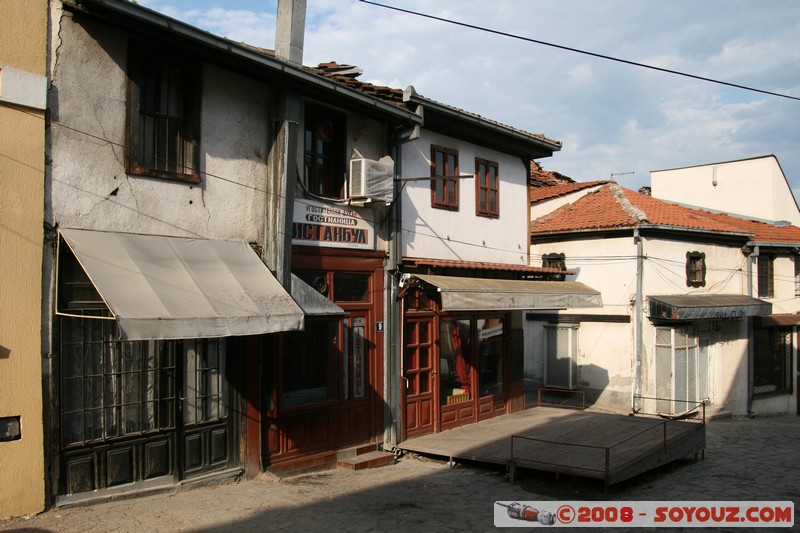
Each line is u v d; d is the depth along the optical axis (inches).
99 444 322.3
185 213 360.5
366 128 478.0
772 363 886.4
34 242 299.4
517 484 418.3
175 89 361.1
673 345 716.7
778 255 903.7
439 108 508.1
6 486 287.7
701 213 950.4
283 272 387.5
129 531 289.4
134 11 309.9
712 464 514.9
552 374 773.9
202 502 339.6
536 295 546.3
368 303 475.5
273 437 406.0
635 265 716.0
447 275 540.1
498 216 613.6
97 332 324.8
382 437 482.0
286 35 400.8
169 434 351.6
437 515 348.5
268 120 405.4
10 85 291.6
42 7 304.0
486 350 599.2
